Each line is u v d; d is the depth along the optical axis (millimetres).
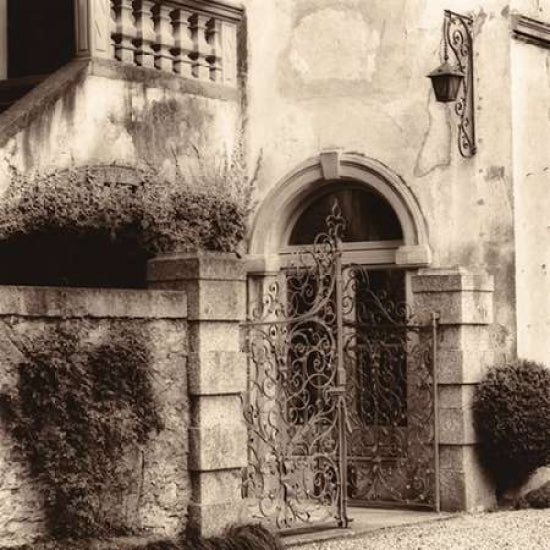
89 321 9969
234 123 15469
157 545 10016
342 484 12523
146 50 14328
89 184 13258
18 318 9500
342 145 15227
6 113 12773
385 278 15062
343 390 12430
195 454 10570
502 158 14430
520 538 11977
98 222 13195
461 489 13812
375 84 15062
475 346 14031
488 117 14492
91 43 13609
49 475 9562
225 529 10672
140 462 10227
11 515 9383
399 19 14945
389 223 15141
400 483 14414
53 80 13234
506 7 14461
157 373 10414
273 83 15641
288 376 12336
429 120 14727
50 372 9594
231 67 15469
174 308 10539
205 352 10641
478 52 14547
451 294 13945
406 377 14383
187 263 10672
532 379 13898
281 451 12109
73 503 9672
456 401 13883
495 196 14438
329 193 15562
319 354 12383
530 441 13703
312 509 13578
